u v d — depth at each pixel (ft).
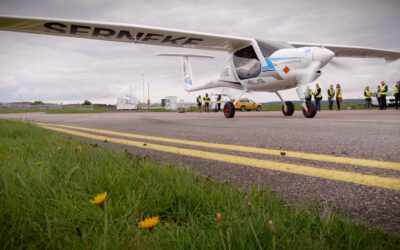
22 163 6.38
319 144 10.03
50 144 10.51
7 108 208.13
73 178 5.33
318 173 6.07
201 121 27.09
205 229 3.19
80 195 4.34
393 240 2.93
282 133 13.88
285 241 2.77
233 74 36.40
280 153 8.33
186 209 4.03
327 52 26.21
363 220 3.64
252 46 33.12
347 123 18.83
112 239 2.98
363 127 15.61
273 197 4.18
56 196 4.16
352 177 5.63
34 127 19.57
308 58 26.63
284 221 3.27
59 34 32.71
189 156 8.76
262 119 27.66
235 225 2.95
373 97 70.03
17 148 9.79
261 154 8.57
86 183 4.83
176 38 34.45
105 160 6.91
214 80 43.37
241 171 6.63
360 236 2.90
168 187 4.50
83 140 14.08
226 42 34.17
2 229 3.07
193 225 3.23
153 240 2.97
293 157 7.91
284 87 31.09
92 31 31.96
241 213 3.44
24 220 3.37
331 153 8.25
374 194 4.61
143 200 4.11
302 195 4.76
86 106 227.81
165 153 9.50
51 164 6.29
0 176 5.01
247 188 5.23
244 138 12.48
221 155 8.66
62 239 3.15
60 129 21.65
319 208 4.07
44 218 3.65
